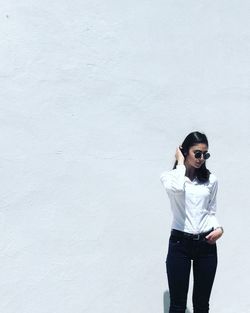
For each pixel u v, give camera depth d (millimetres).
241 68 3465
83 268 3215
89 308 3223
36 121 3158
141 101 3301
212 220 2984
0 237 3109
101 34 3238
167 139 3338
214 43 3418
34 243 3152
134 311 3285
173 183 2889
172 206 2967
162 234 3326
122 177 3271
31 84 3146
